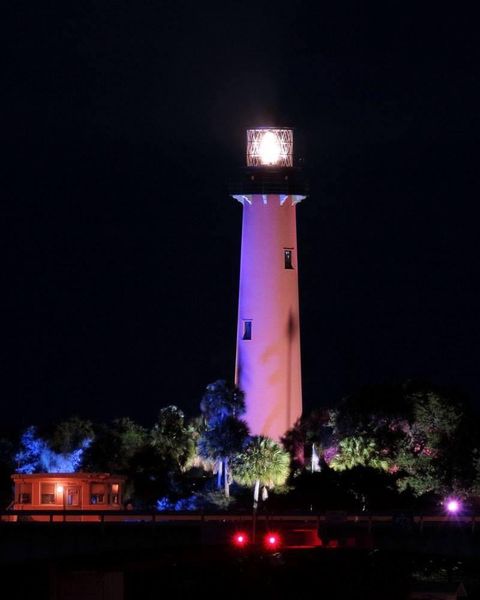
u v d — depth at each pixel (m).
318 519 119.25
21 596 95.81
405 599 107.75
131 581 102.38
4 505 154.75
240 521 116.81
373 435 150.75
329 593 106.88
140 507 151.88
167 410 162.25
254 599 105.06
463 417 152.12
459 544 120.00
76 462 158.62
